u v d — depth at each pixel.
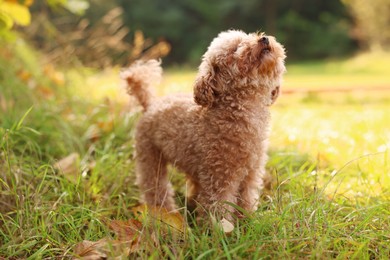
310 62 7.75
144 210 1.13
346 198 1.17
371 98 3.04
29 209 1.16
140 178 1.32
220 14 8.29
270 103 1.20
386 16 6.62
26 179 1.30
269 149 1.58
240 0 8.35
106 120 1.68
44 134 1.54
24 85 1.90
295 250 0.98
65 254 1.01
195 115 1.18
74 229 1.09
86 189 1.29
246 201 1.18
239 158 1.12
